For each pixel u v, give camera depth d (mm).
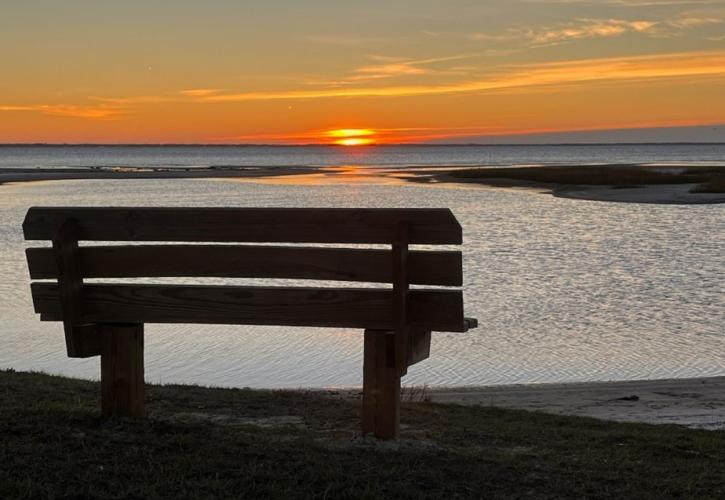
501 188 86188
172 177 118688
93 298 7184
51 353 16953
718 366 15938
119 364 7352
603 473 6688
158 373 15055
